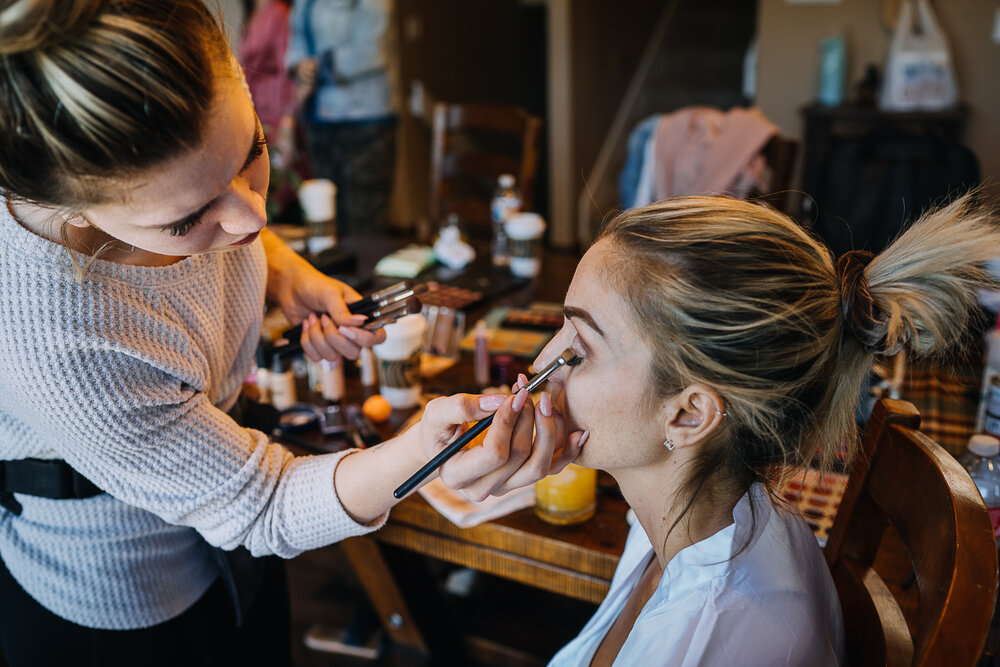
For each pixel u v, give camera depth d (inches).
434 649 67.6
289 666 51.1
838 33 153.6
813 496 43.6
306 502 33.4
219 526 33.5
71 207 24.5
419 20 194.4
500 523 42.6
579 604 73.7
